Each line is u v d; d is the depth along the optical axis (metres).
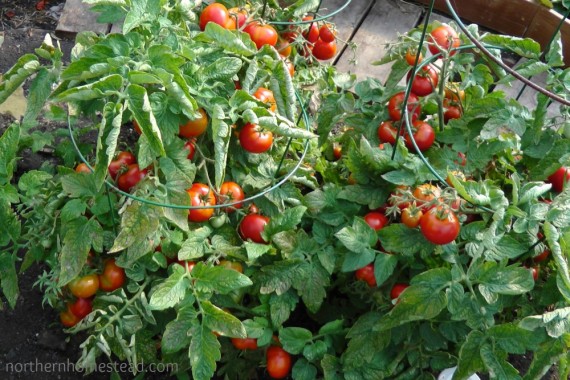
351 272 1.44
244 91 1.29
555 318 1.25
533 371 1.30
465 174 1.44
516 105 1.42
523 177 1.50
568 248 1.28
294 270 1.35
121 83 1.18
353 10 2.08
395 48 1.48
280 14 1.59
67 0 2.07
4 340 1.56
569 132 1.41
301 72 1.65
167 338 1.28
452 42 1.41
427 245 1.31
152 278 1.37
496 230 1.28
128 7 1.30
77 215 1.29
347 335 1.35
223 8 1.42
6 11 2.09
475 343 1.27
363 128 1.54
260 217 1.39
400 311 1.27
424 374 1.37
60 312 1.53
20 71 1.31
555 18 1.96
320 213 1.41
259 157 1.41
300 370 1.38
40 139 1.58
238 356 1.47
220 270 1.29
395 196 1.30
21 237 1.40
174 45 1.28
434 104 1.53
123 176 1.33
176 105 1.24
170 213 1.26
